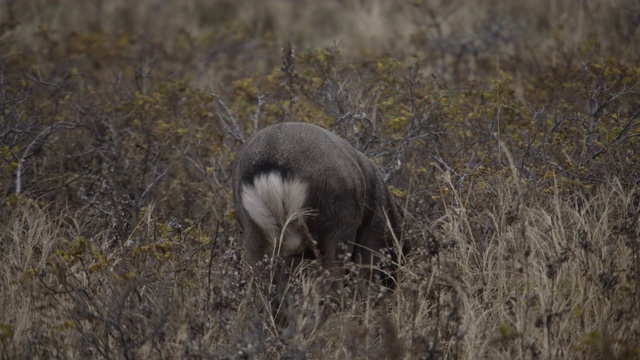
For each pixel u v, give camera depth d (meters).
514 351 11.28
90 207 15.07
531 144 15.62
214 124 19.14
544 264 11.95
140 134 18.20
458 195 14.30
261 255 12.37
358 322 12.01
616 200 13.95
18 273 12.95
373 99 17.84
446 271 12.02
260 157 11.98
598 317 11.52
